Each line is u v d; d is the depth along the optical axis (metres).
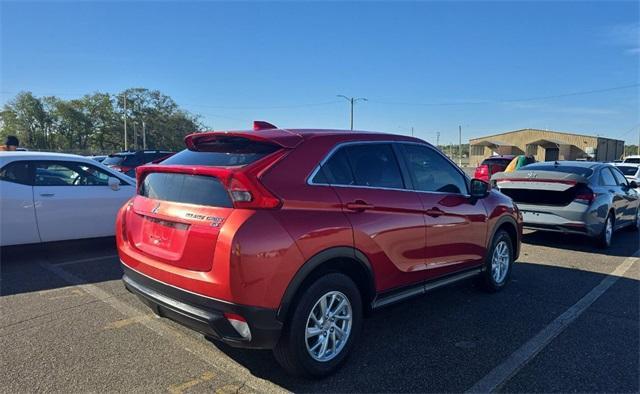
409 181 4.05
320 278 3.19
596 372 3.41
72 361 3.45
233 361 3.50
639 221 10.11
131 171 16.56
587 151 52.56
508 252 5.50
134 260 3.48
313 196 3.18
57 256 6.68
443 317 4.52
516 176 8.10
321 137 3.49
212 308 2.89
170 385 3.14
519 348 3.81
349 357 3.56
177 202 3.24
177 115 88.38
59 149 75.75
